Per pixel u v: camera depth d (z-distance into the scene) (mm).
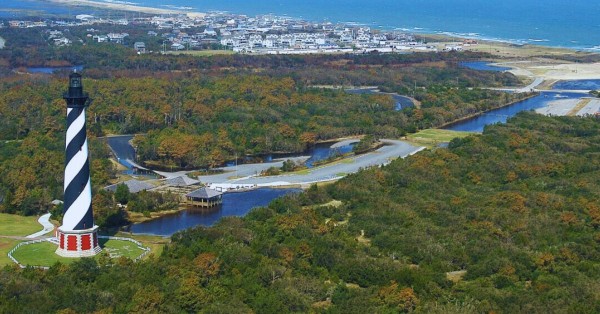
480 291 182625
